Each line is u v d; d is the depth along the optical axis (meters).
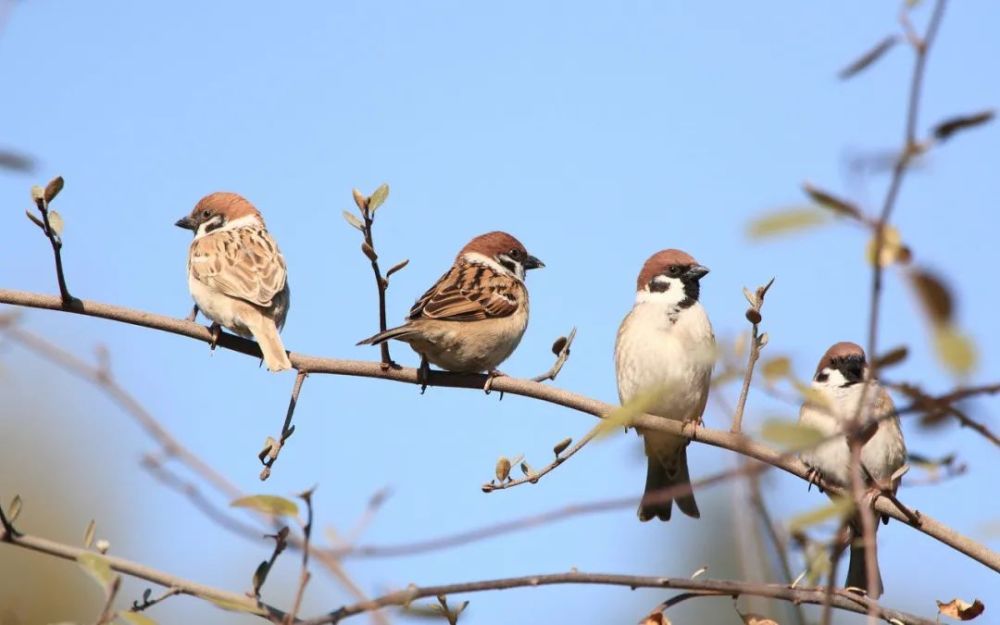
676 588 6.55
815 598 6.56
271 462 9.65
